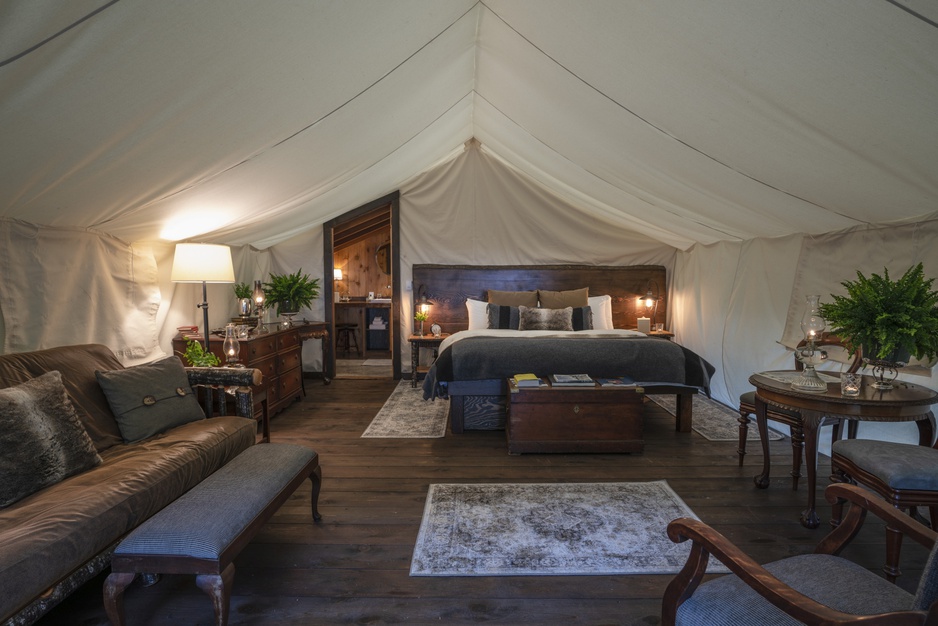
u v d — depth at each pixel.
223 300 4.50
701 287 4.91
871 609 1.10
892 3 1.21
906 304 2.12
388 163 4.07
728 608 1.15
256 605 1.73
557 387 3.15
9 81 1.30
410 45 2.21
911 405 2.09
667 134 2.51
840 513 2.20
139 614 1.69
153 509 1.79
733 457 3.14
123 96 1.58
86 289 2.71
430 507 2.44
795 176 2.40
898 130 1.70
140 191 2.42
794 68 1.60
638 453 3.19
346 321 7.80
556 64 2.36
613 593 1.79
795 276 3.45
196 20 1.38
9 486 1.59
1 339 2.23
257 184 3.02
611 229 5.66
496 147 4.93
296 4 1.52
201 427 2.41
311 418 4.02
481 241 5.65
